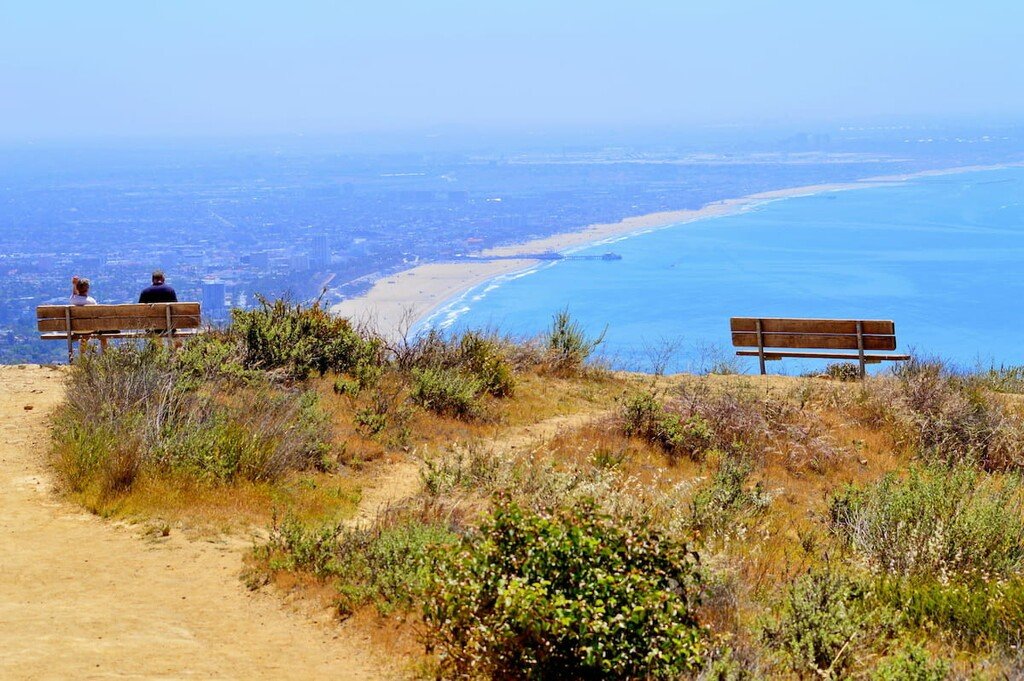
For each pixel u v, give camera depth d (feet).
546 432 44.04
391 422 41.75
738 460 41.86
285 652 20.67
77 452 31.81
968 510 31.60
